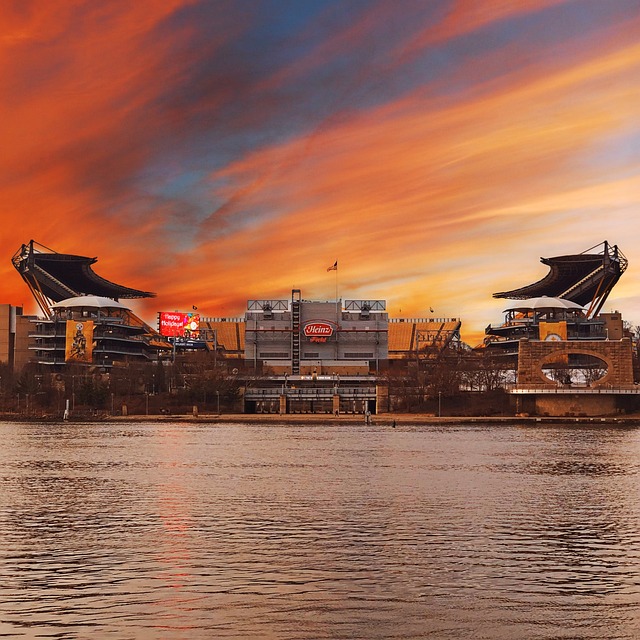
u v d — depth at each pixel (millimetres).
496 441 151875
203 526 61375
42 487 84438
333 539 56469
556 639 36438
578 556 51500
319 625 38125
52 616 39281
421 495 78125
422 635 36875
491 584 45000
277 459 115750
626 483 87688
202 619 38875
